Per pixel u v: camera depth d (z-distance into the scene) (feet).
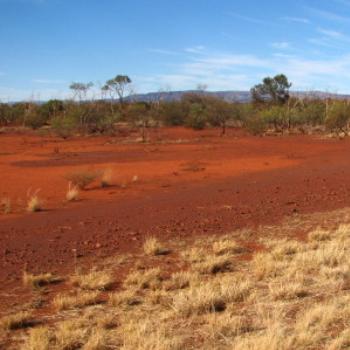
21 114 230.27
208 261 26.05
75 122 173.47
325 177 60.23
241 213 40.01
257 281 23.34
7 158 94.48
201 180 61.98
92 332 17.80
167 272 25.55
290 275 23.31
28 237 32.94
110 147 119.85
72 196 48.88
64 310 20.51
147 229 34.96
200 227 35.53
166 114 208.03
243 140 137.39
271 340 15.92
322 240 31.12
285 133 167.32
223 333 17.52
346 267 23.98
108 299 21.72
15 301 21.72
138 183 60.23
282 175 64.13
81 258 28.37
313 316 18.25
